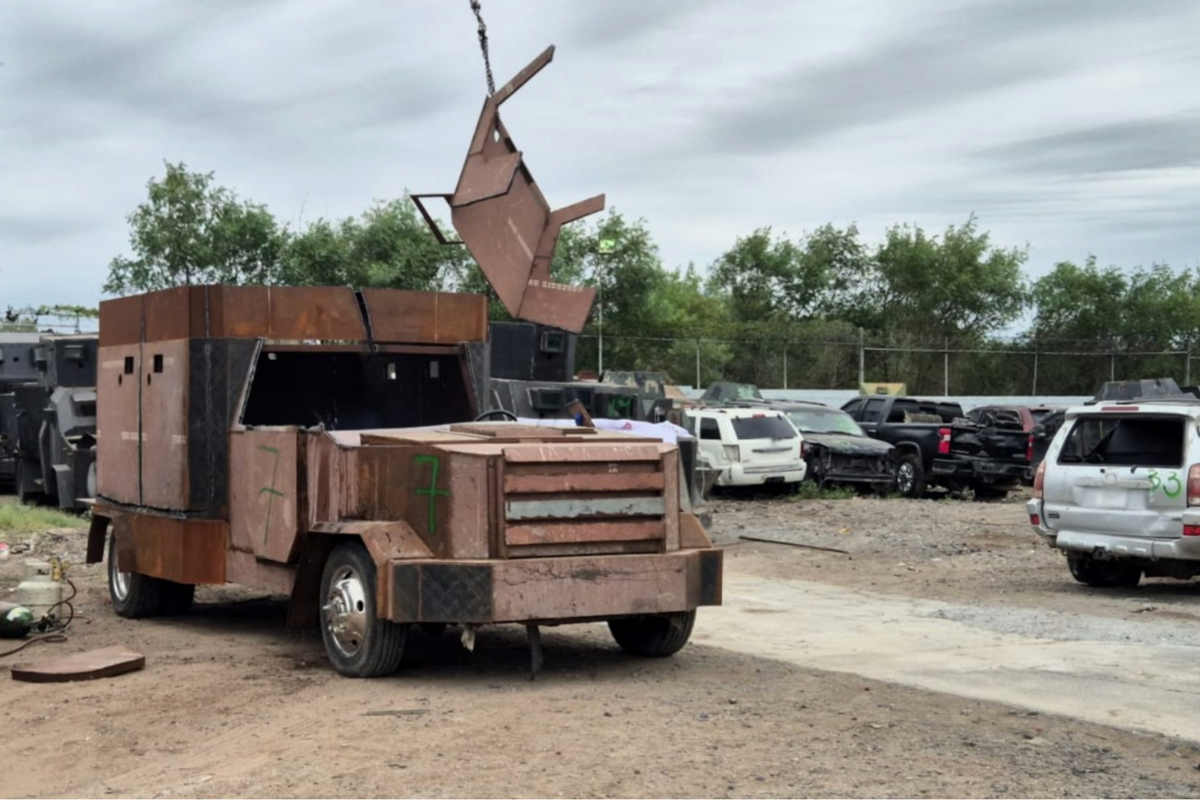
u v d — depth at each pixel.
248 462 9.07
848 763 5.91
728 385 36.22
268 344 9.52
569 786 5.57
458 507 7.48
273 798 5.49
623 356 47.66
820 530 18.34
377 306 9.84
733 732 6.49
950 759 5.99
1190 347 56.53
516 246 11.65
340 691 7.56
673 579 7.82
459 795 5.47
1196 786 5.59
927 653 8.88
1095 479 12.23
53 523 18.23
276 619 10.67
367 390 11.30
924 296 69.81
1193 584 13.19
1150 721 6.76
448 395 10.63
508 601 7.38
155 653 9.00
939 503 22.70
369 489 8.02
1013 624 10.25
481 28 11.42
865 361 51.62
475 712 6.96
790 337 50.25
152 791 5.69
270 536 8.70
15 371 26.91
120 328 10.80
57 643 9.48
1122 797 5.43
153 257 43.19
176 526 9.62
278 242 43.25
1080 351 54.56
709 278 77.94
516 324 19.00
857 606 11.47
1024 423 29.08
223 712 7.11
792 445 23.09
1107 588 12.80
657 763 5.91
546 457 7.57
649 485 7.87
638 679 7.96
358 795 5.50
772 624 10.37
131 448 10.52
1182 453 11.81
